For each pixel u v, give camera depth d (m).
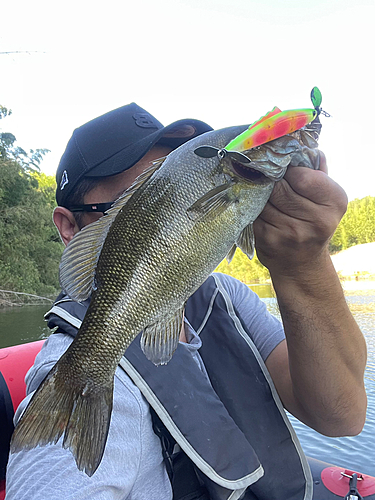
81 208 0.56
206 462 0.47
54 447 0.40
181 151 0.44
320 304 0.49
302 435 1.67
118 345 0.42
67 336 0.50
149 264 0.42
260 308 0.72
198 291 0.67
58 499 0.36
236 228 0.43
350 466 1.39
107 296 0.43
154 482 0.47
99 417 0.40
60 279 0.43
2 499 0.69
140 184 0.44
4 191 8.65
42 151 10.85
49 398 0.39
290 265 0.46
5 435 0.73
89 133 0.58
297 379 0.55
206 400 0.51
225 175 0.43
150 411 0.48
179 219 0.42
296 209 0.41
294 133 0.42
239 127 0.46
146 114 0.61
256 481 0.54
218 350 0.61
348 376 0.53
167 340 0.43
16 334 4.00
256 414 0.58
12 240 8.34
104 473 0.40
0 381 0.77
